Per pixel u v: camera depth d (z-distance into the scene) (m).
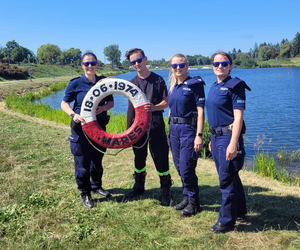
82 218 3.13
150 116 3.46
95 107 3.36
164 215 3.23
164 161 3.59
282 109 16.41
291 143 9.14
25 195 3.73
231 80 2.72
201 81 3.10
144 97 3.40
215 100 2.77
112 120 9.84
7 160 5.23
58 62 103.44
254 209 3.35
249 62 128.12
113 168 5.15
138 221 3.07
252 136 10.20
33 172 4.70
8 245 2.58
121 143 3.40
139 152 3.69
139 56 3.48
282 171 5.75
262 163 5.71
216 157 2.89
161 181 3.65
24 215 3.17
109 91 3.34
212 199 3.72
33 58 81.31
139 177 3.82
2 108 14.77
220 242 2.65
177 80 3.26
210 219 3.12
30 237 2.74
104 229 2.89
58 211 3.29
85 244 2.63
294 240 2.64
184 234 2.82
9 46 85.44
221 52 2.74
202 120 3.10
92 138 3.34
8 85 30.48
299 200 3.59
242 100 2.63
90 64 3.39
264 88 29.95
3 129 8.27
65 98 3.52
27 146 6.41
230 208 2.79
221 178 2.79
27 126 9.00
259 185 4.28
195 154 3.15
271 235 2.76
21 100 16.45
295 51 137.38
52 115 11.85
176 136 3.23
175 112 3.20
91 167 3.80
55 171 4.83
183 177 3.19
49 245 2.61
